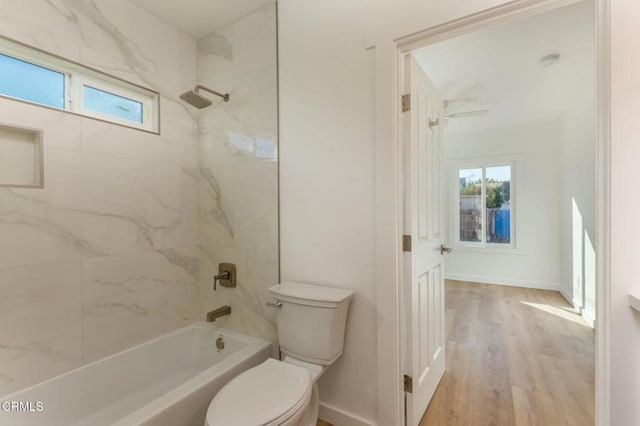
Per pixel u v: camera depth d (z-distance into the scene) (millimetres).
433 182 1889
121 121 1872
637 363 967
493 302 3697
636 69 971
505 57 2324
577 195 3369
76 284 1611
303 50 1733
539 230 4301
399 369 1458
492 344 2559
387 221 1444
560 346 2498
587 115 3062
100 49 1721
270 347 1862
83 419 1591
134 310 1870
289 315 1583
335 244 1636
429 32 1343
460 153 4852
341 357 1621
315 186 1699
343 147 1600
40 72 1555
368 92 1521
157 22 2014
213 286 2182
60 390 1524
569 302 3645
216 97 2154
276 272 1861
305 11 1728
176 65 2131
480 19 1242
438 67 2480
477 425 1606
